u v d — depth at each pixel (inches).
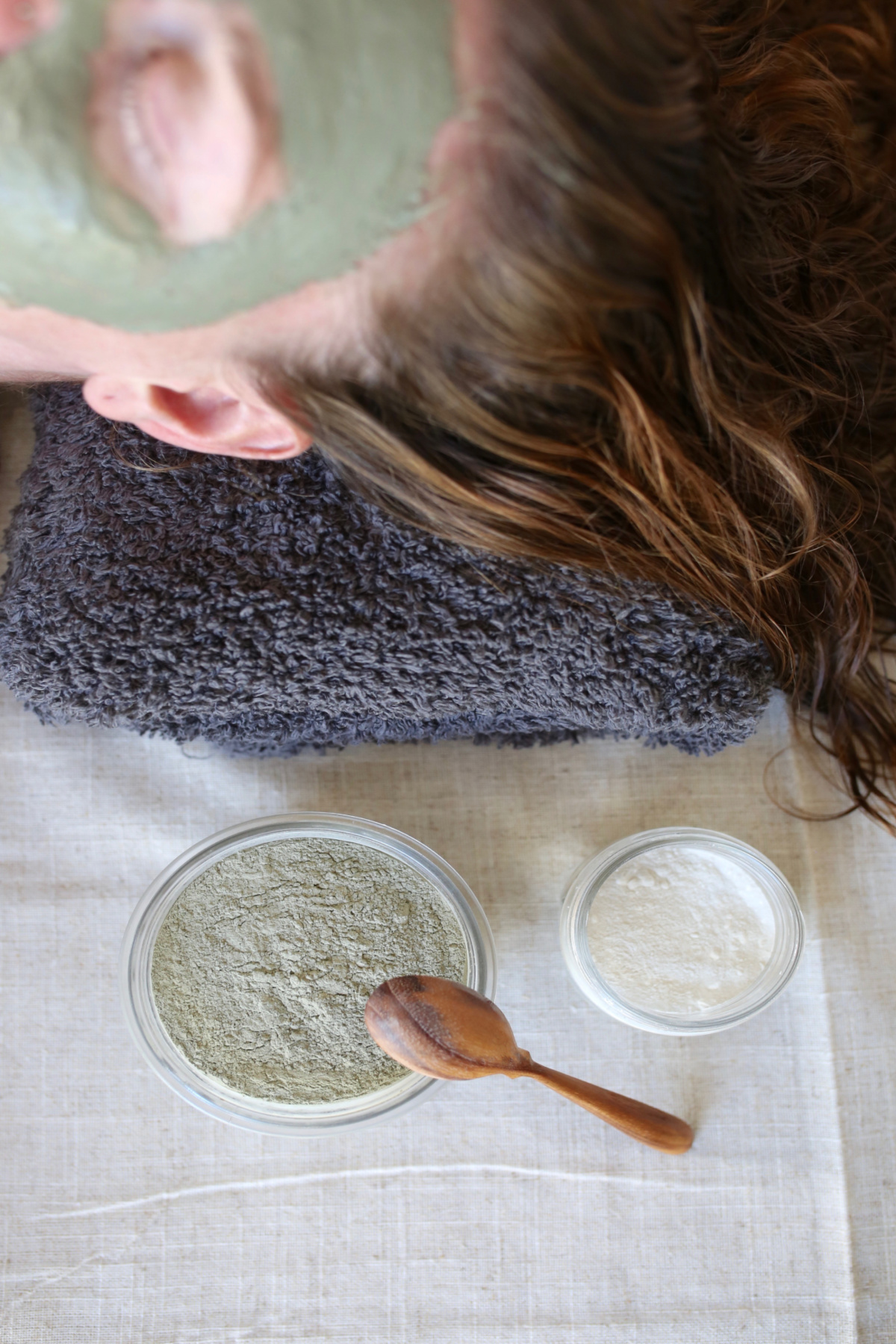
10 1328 21.9
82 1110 22.5
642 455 16.2
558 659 19.8
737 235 16.2
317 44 11.0
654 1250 22.5
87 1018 22.6
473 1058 18.9
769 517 19.6
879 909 23.8
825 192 21.0
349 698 20.4
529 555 18.7
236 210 11.8
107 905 23.0
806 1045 23.3
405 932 21.7
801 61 21.0
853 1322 22.3
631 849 22.0
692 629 19.8
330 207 11.8
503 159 11.6
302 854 21.9
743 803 24.0
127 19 11.0
